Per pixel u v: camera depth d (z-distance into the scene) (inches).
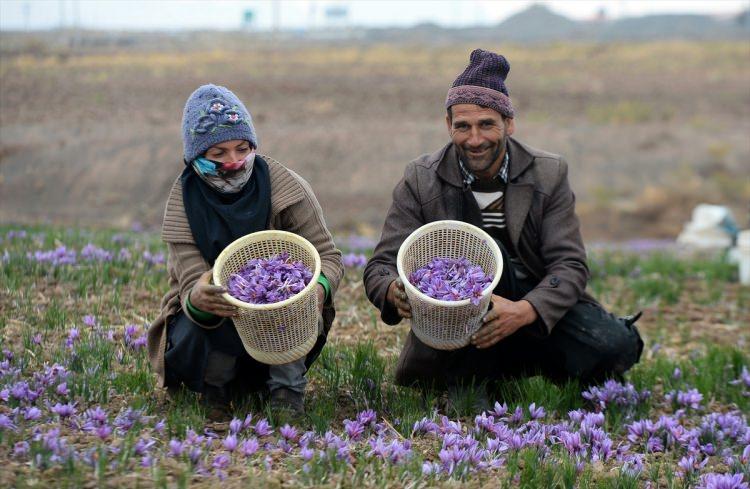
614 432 293.4
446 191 294.8
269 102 2486.5
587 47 5157.5
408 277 273.0
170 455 231.0
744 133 2267.5
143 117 2132.1
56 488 209.2
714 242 1017.5
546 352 308.2
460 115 276.4
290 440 250.1
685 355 434.6
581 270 290.8
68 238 551.5
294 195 274.7
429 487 228.1
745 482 253.3
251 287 248.1
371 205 1699.1
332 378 313.6
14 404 259.0
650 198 1728.6
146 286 431.8
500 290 286.5
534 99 2726.4
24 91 2459.4
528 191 293.6
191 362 266.5
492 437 268.5
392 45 6092.5
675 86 3189.0
